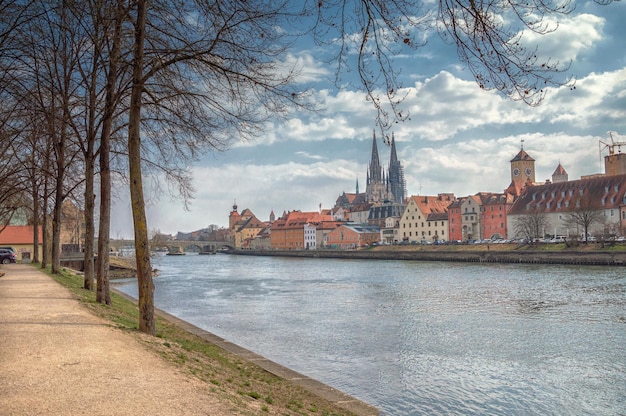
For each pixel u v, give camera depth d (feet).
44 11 65.46
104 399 31.94
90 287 105.70
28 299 81.97
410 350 88.48
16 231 329.93
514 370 75.56
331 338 99.35
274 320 123.03
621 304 139.64
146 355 46.34
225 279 270.26
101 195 82.74
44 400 30.96
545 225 452.76
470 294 171.32
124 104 83.20
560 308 134.92
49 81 81.87
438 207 610.24
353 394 64.39
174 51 58.08
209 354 63.87
